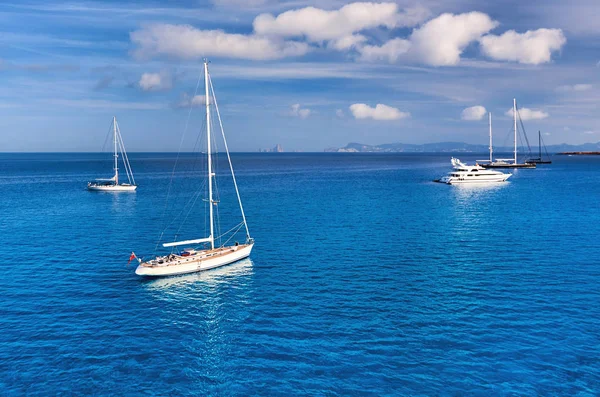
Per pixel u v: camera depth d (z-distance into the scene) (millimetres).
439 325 33656
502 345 30562
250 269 48969
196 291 42125
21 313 36844
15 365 28609
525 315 35281
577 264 49000
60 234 68125
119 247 59906
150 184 155625
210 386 26422
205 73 50250
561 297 39031
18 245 60562
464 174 154250
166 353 30188
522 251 55031
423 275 45781
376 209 92500
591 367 27812
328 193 123812
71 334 33000
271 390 25953
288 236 65562
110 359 29422
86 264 51312
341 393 25578
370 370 27766
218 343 31484
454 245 58781
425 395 25297
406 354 29547
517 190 128875
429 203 101875
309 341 31547
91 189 132000
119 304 38938
